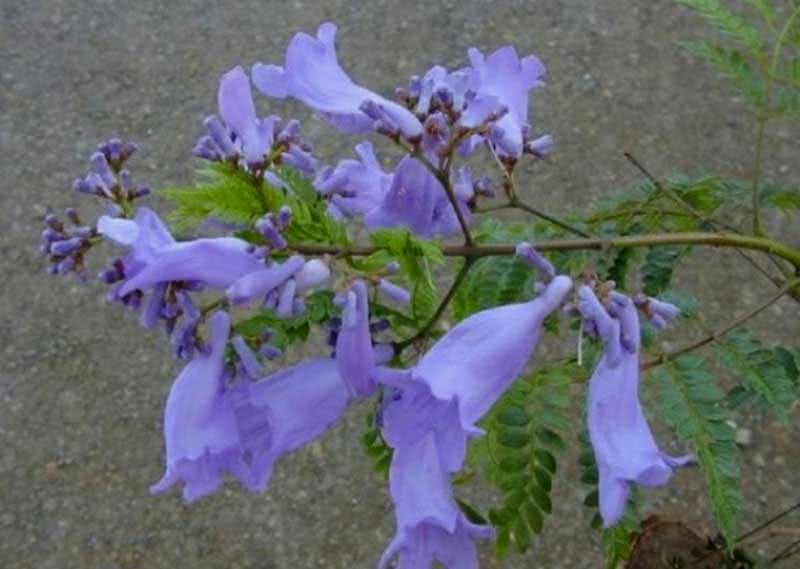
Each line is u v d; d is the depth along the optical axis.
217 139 0.36
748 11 1.03
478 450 0.46
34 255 0.94
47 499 0.81
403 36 1.07
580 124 0.99
